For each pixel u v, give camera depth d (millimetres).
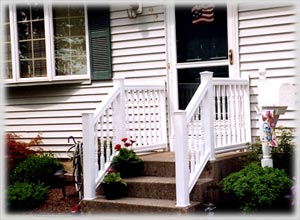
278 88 5711
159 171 6117
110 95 6367
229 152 6383
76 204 6422
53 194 7027
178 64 7262
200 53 7121
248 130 6586
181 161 5324
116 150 6281
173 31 7297
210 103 5820
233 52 6797
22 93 8789
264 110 5730
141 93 6871
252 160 6113
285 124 6371
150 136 6949
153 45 7469
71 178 7582
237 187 5262
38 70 8562
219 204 5758
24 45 8672
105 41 7859
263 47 6578
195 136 5844
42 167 7348
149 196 5797
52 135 8516
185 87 7223
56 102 8453
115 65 7824
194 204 5387
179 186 5332
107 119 6309
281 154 5984
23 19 8672
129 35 7676
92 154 6000
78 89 8219
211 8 7023
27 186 6617
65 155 8398
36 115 8656
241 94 6531
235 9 6777
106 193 5867
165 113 7246
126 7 7660
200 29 7117
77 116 8242
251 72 6668
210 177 5758
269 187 5168
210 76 5828
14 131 8883
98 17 7918
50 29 8367
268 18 6539
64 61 8352
